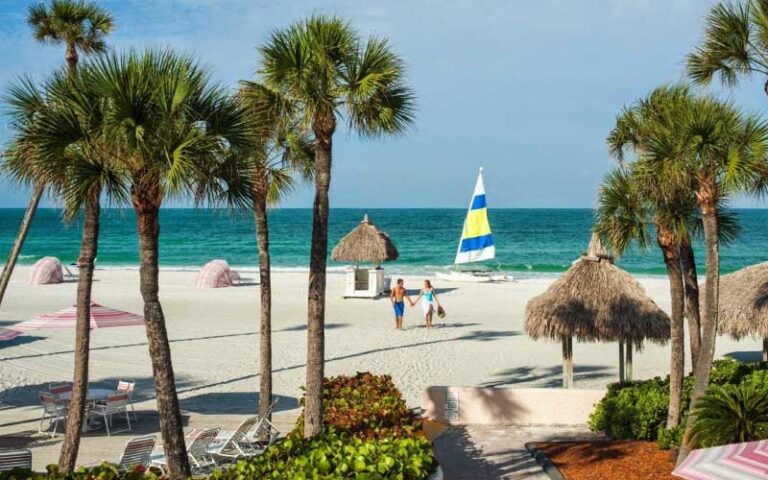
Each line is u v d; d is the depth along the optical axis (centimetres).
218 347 2005
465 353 1930
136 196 648
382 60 840
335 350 1966
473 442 1180
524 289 3478
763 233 9225
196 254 6775
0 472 698
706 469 613
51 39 988
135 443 966
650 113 1034
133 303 2878
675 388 1031
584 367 1792
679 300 1021
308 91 820
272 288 3475
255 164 793
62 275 3725
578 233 9925
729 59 934
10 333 1683
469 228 4053
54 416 1245
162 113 630
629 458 1010
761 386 1044
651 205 972
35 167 687
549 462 1027
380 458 706
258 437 1138
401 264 5744
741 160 834
